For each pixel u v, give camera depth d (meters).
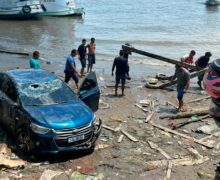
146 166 8.75
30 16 45.34
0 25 40.34
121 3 64.12
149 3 65.62
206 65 16.48
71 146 8.67
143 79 18.30
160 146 9.92
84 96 10.16
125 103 13.73
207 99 14.83
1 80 10.55
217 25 44.19
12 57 23.16
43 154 8.61
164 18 49.09
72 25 41.19
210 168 8.86
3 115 9.96
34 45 28.94
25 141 8.87
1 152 8.84
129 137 10.31
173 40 33.31
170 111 13.01
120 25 41.78
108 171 8.43
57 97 9.66
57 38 32.72
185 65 16.55
